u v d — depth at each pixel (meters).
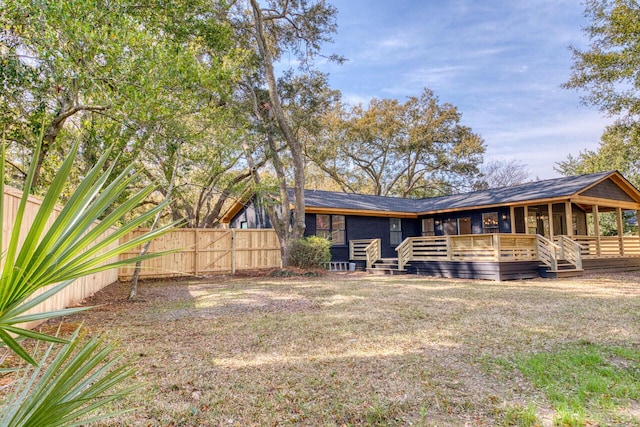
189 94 6.95
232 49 11.04
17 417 1.05
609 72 13.93
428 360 4.07
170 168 9.98
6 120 6.27
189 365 3.88
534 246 12.35
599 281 10.88
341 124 27.08
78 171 9.52
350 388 3.36
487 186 29.56
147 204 15.56
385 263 14.50
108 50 5.77
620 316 6.06
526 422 2.77
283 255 14.23
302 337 4.95
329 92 22.64
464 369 3.81
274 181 13.69
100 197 1.03
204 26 9.29
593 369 3.79
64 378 1.09
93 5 5.70
